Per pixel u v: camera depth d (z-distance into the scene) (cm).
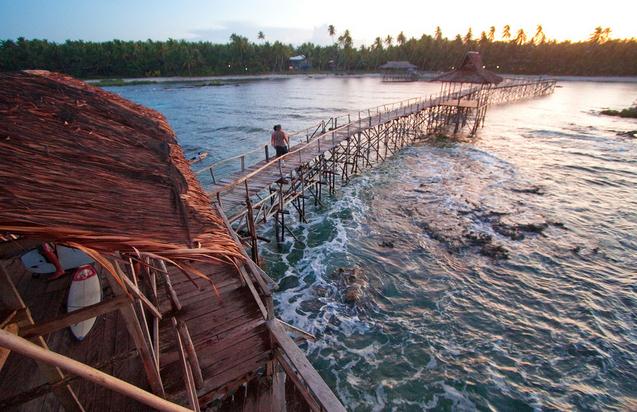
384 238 1479
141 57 10231
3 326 242
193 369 471
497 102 5922
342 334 985
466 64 3659
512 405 796
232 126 4159
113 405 414
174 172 424
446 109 3959
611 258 1344
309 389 468
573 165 2448
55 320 274
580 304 1105
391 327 1013
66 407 311
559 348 945
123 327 537
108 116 551
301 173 1585
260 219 1381
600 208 1767
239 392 572
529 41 11488
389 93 7381
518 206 1767
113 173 345
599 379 856
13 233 189
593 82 9625
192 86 9094
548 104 5744
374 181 2169
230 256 284
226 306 642
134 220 264
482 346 952
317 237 1499
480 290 1166
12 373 444
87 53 9506
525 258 1337
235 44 11881
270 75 12144
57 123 421
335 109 5338
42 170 281
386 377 862
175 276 722
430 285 1191
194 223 309
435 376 865
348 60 13075
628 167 2394
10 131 332
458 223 1584
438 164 2491
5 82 522
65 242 200
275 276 1236
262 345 567
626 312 1073
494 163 2488
